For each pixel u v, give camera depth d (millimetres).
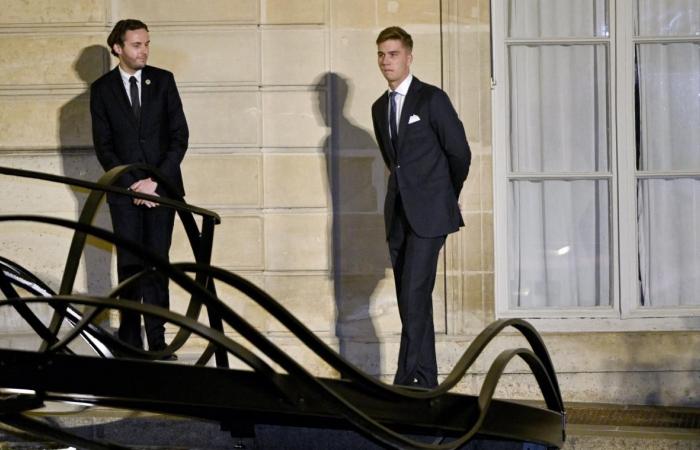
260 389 5871
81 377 5719
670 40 9891
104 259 9891
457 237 9695
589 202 9977
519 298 9953
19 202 9930
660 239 9953
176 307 9891
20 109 9883
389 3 9711
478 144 9680
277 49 9805
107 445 6551
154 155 8969
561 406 7461
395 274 8766
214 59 9812
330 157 9820
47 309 9891
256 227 9836
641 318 9828
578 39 9891
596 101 9953
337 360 5805
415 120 8492
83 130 9867
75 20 9828
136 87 8992
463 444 6273
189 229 7566
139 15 9820
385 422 6238
